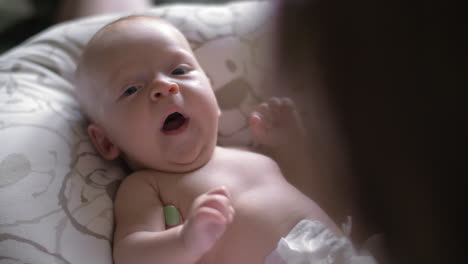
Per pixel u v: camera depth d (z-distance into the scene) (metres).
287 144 0.99
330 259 0.72
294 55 0.30
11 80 0.99
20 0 1.67
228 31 1.14
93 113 0.93
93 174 0.89
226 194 0.69
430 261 0.31
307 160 0.73
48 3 1.70
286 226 0.81
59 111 0.95
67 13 1.52
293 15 0.29
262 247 0.79
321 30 0.27
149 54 0.87
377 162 0.28
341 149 0.32
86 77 0.91
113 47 0.88
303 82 0.32
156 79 0.84
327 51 0.27
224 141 1.09
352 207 0.38
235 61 1.11
